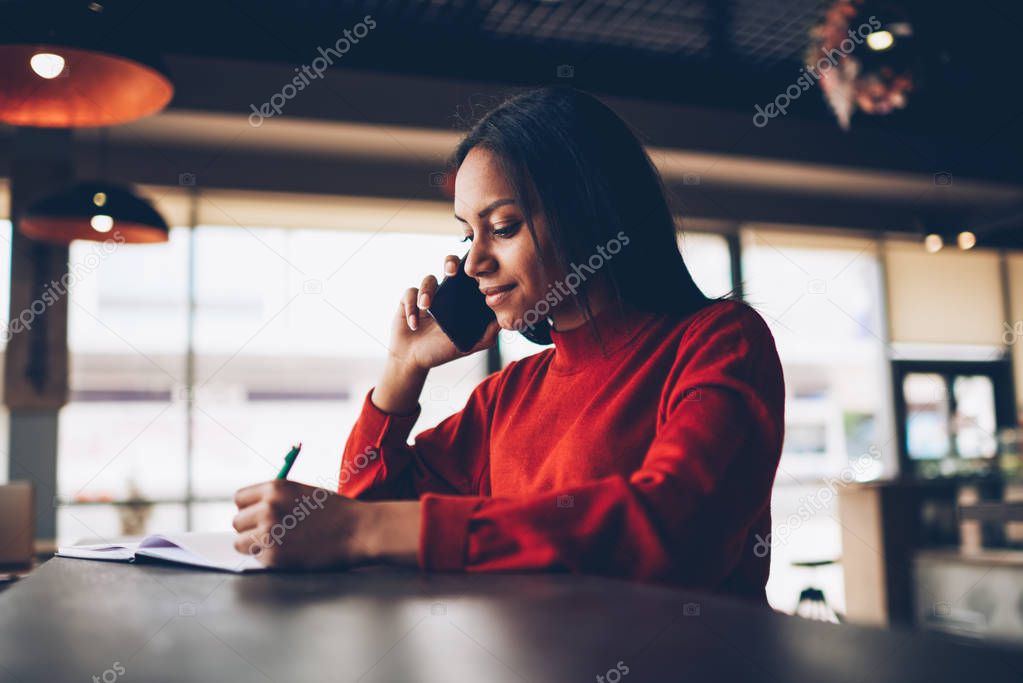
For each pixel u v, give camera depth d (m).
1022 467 7.31
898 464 8.68
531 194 0.91
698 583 0.68
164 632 0.44
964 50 4.76
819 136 6.70
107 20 2.07
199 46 4.93
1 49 2.03
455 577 0.64
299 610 0.50
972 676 0.29
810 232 7.76
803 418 8.75
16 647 0.41
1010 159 6.84
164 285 6.93
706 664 0.34
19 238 5.18
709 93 5.87
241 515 0.71
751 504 0.74
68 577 0.70
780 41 5.22
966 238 6.33
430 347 1.03
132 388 6.91
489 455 1.12
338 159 6.27
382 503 0.71
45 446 5.94
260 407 7.92
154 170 5.96
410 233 7.08
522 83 5.43
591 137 0.93
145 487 6.72
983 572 4.07
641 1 4.72
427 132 5.73
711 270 7.91
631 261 0.95
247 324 7.00
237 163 6.11
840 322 8.75
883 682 0.29
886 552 4.49
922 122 6.05
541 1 4.75
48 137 5.30
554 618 0.46
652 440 0.91
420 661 0.37
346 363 8.06
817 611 4.66
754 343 0.85
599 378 0.96
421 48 5.19
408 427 1.07
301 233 6.99
